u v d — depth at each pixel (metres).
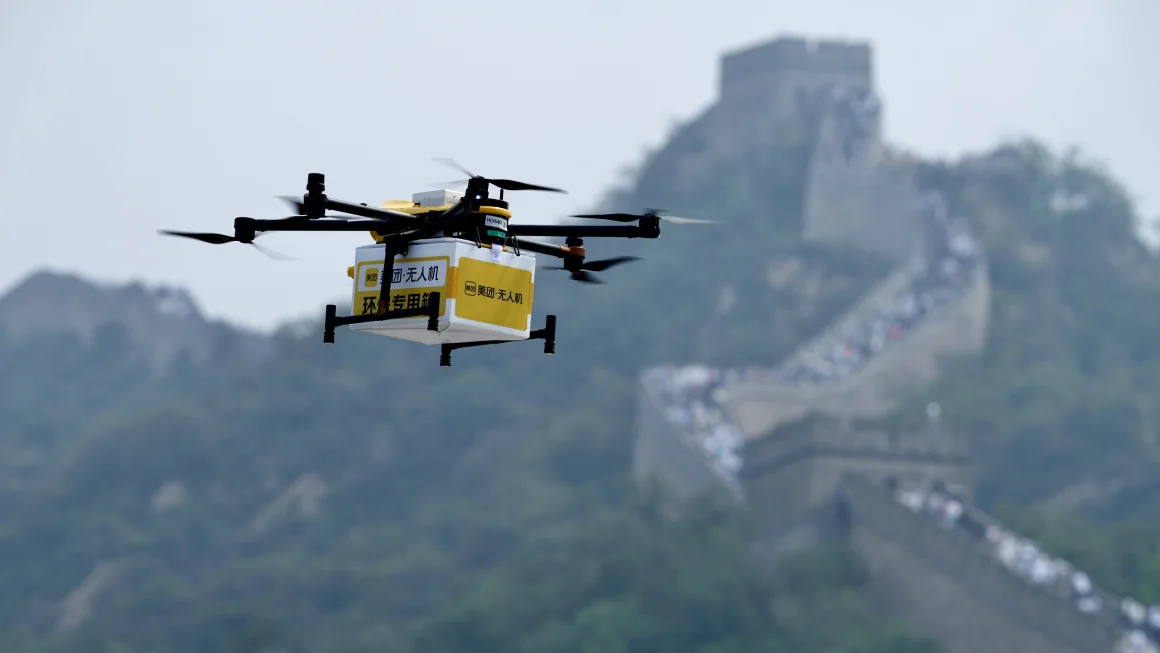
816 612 143.00
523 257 17.12
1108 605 123.25
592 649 154.75
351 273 17.53
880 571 144.50
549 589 175.25
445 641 174.50
